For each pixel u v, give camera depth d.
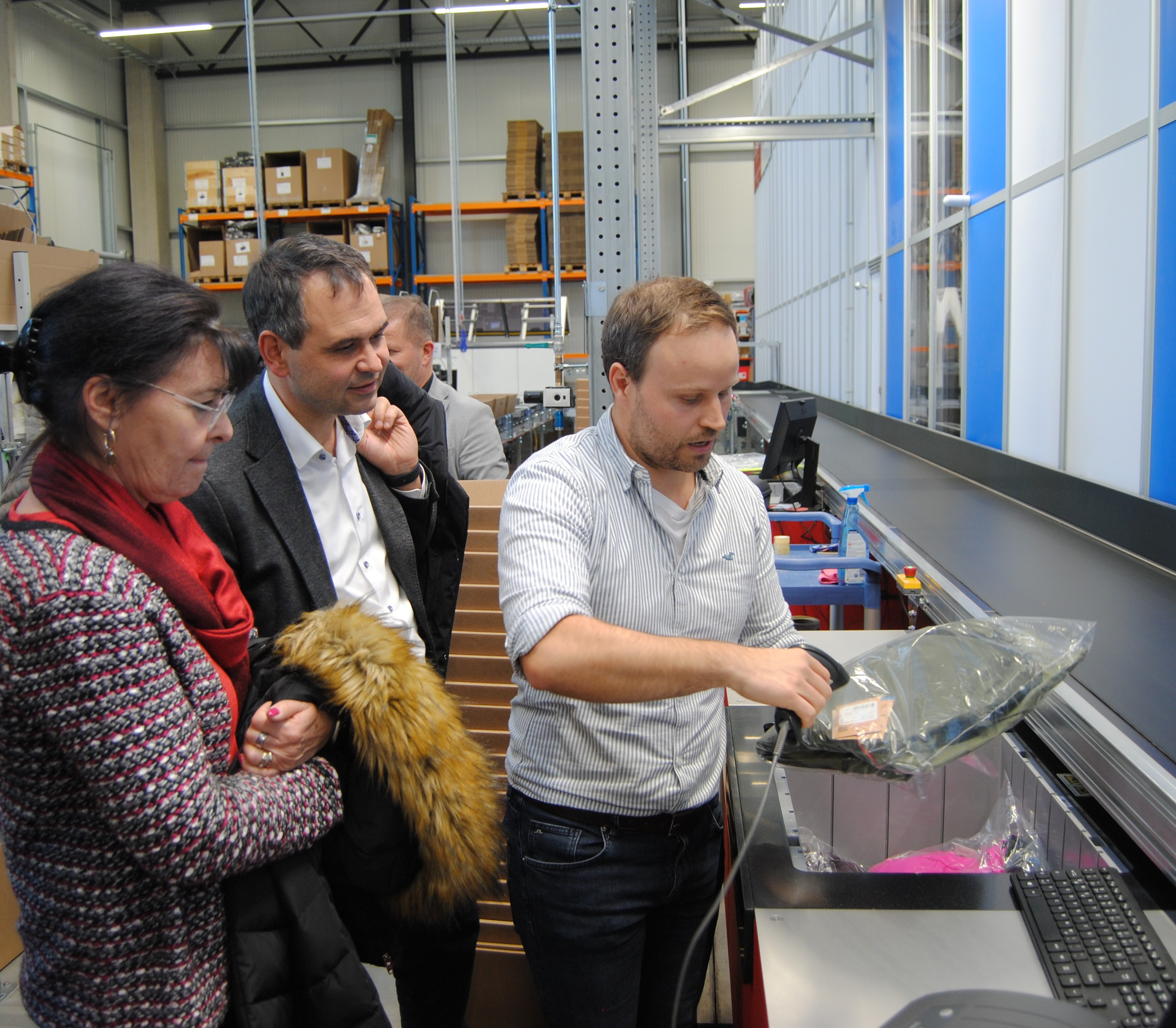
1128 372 2.25
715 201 11.49
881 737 0.88
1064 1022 0.59
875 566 2.44
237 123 11.27
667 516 1.07
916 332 4.30
